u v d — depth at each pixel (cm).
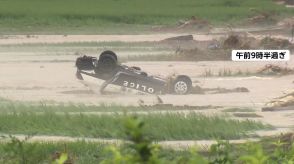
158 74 13700
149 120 7112
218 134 6756
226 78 13000
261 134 6919
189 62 16088
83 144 5581
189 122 7144
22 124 7144
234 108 9231
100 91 10881
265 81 12488
